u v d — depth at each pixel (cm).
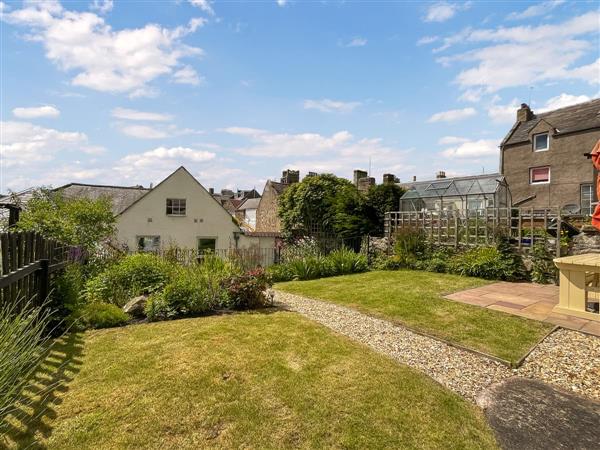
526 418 282
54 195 1263
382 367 367
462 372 368
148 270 688
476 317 552
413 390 320
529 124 2244
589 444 249
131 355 384
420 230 1226
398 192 1942
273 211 2902
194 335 457
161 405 284
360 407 289
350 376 344
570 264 543
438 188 1825
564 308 554
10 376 243
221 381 327
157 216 1967
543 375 358
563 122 2042
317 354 399
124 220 1897
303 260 1134
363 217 1767
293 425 264
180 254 1147
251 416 273
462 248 1098
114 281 645
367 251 1342
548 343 440
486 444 249
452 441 251
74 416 265
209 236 2073
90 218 1200
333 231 1916
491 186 1644
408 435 256
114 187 2438
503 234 982
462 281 880
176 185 2011
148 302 545
